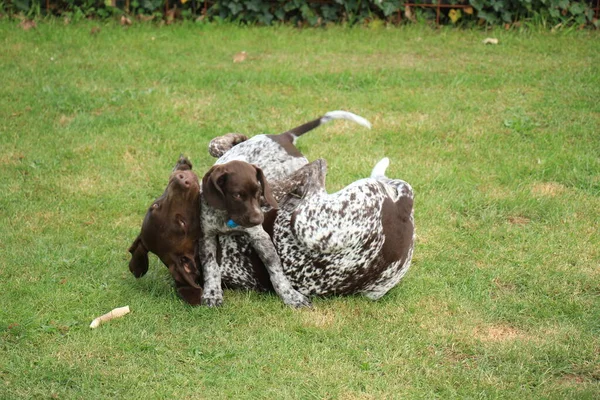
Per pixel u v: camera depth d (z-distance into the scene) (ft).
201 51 19.92
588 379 11.28
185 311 12.01
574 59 19.43
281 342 11.57
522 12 21.70
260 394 10.92
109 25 21.38
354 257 11.85
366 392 10.99
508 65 19.12
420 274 12.90
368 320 11.96
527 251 13.39
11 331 11.63
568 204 14.46
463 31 21.67
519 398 10.96
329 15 21.95
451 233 13.75
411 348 11.57
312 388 11.03
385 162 12.91
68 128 16.31
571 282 12.77
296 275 12.03
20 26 20.85
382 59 19.65
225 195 11.33
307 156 15.58
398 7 21.74
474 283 12.71
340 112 13.03
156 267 12.79
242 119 16.79
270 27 21.66
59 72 18.25
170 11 21.89
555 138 16.25
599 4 21.74
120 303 12.17
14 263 12.81
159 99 17.37
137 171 15.12
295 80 18.24
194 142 15.98
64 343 11.53
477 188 14.90
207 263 12.10
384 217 11.85
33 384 11.00
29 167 15.08
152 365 11.27
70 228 13.64
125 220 13.89
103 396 10.87
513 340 11.76
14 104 16.92
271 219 11.98
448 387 11.07
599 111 17.11
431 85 18.20
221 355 11.37
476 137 16.31
